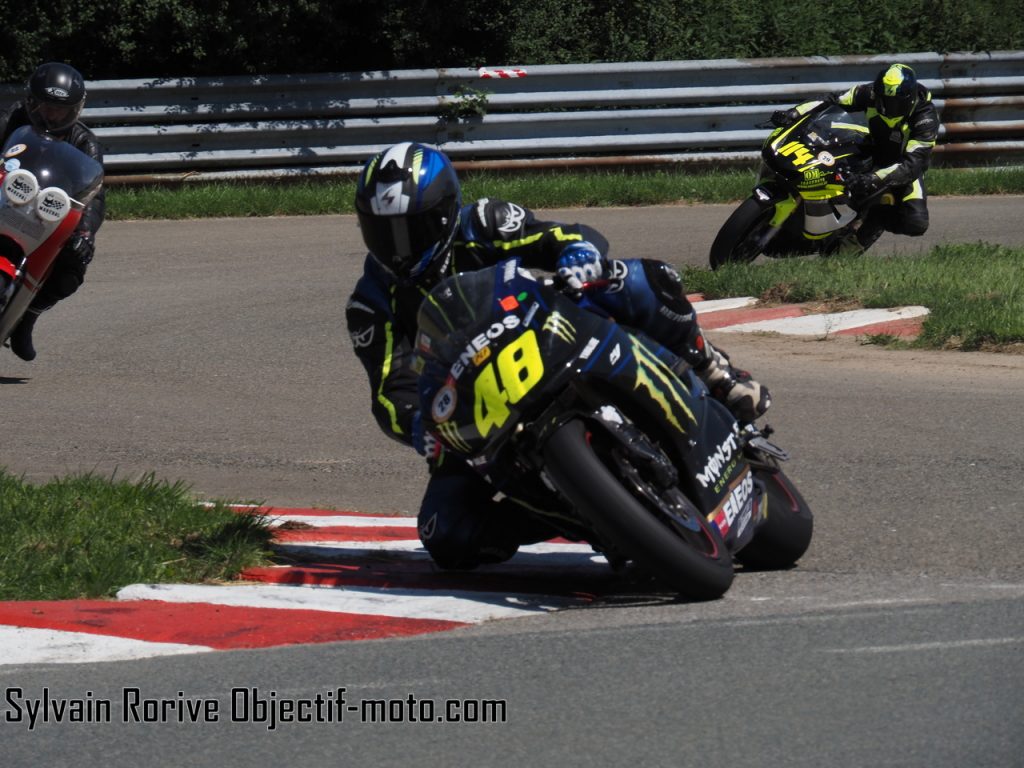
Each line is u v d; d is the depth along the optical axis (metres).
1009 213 58.47
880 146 43.84
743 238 43.66
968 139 71.12
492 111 66.44
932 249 45.38
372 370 18.16
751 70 68.06
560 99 66.19
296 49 73.38
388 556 20.89
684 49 81.06
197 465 26.95
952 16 84.00
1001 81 70.88
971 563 18.78
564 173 67.25
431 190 17.03
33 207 30.06
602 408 16.06
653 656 14.80
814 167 42.47
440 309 16.50
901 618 15.88
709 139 68.12
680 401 16.81
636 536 15.88
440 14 73.00
